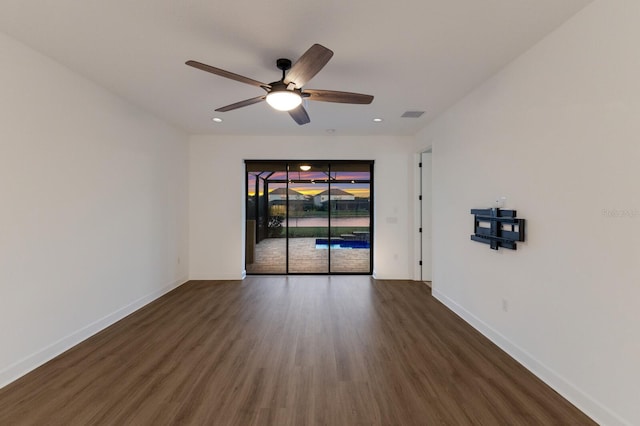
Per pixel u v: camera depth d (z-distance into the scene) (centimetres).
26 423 190
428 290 495
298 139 563
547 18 212
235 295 466
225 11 205
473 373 249
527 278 257
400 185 564
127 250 380
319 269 609
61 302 283
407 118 449
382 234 565
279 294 471
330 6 200
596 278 194
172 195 495
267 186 609
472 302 348
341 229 606
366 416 198
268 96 254
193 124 484
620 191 179
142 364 262
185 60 273
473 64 281
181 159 526
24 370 246
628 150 175
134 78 311
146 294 423
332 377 244
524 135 259
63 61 275
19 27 223
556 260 225
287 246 608
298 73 226
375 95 356
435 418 196
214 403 211
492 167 306
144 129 414
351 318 373
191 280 557
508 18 212
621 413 178
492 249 305
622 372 178
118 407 206
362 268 607
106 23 219
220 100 374
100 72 298
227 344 302
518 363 265
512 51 257
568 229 215
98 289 331
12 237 238
